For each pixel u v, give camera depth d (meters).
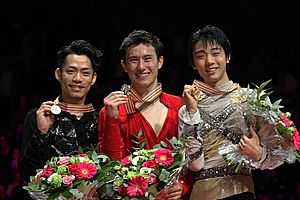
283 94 16.28
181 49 18.12
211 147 7.80
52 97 17.31
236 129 7.76
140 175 7.53
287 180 13.73
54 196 7.52
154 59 8.29
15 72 17.92
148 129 8.27
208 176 7.80
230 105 7.80
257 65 17.33
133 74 8.28
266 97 7.81
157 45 8.37
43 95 17.27
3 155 15.05
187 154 7.67
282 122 7.70
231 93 7.87
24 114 16.30
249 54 18.39
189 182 7.94
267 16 19.30
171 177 7.57
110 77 17.16
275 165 7.77
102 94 16.12
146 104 8.37
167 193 7.61
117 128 8.01
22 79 17.83
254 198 7.96
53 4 19.30
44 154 8.36
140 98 8.38
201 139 7.69
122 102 7.98
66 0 19.34
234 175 7.78
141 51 8.23
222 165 7.79
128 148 8.30
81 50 8.53
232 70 17.53
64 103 8.58
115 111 7.97
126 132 8.30
